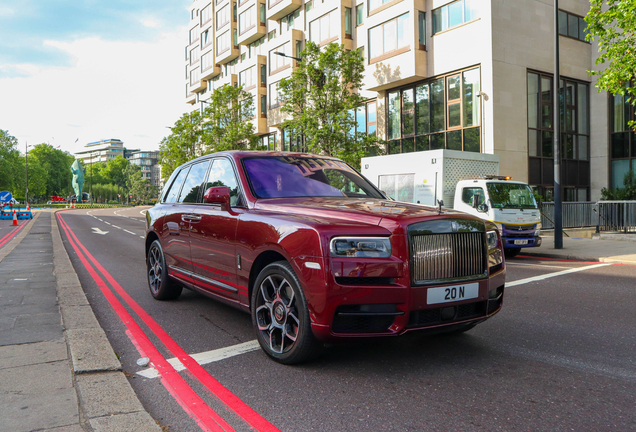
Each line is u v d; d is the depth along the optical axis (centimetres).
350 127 2053
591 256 1080
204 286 463
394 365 347
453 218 333
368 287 304
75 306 523
